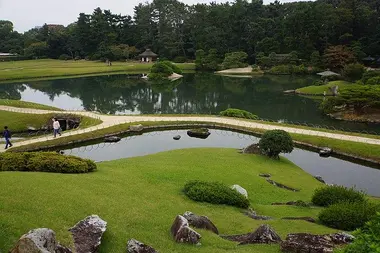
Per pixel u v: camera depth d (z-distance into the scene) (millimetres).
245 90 69500
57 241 8586
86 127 34250
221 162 23297
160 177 18312
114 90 69438
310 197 18562
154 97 62812
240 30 112438
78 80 81312
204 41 111750
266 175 21781
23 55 121812
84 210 11672
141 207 13078
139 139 33344
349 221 12570
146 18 122875
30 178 14391
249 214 14352
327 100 48969
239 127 36219
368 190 22453
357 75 71125
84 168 17547
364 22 98312
